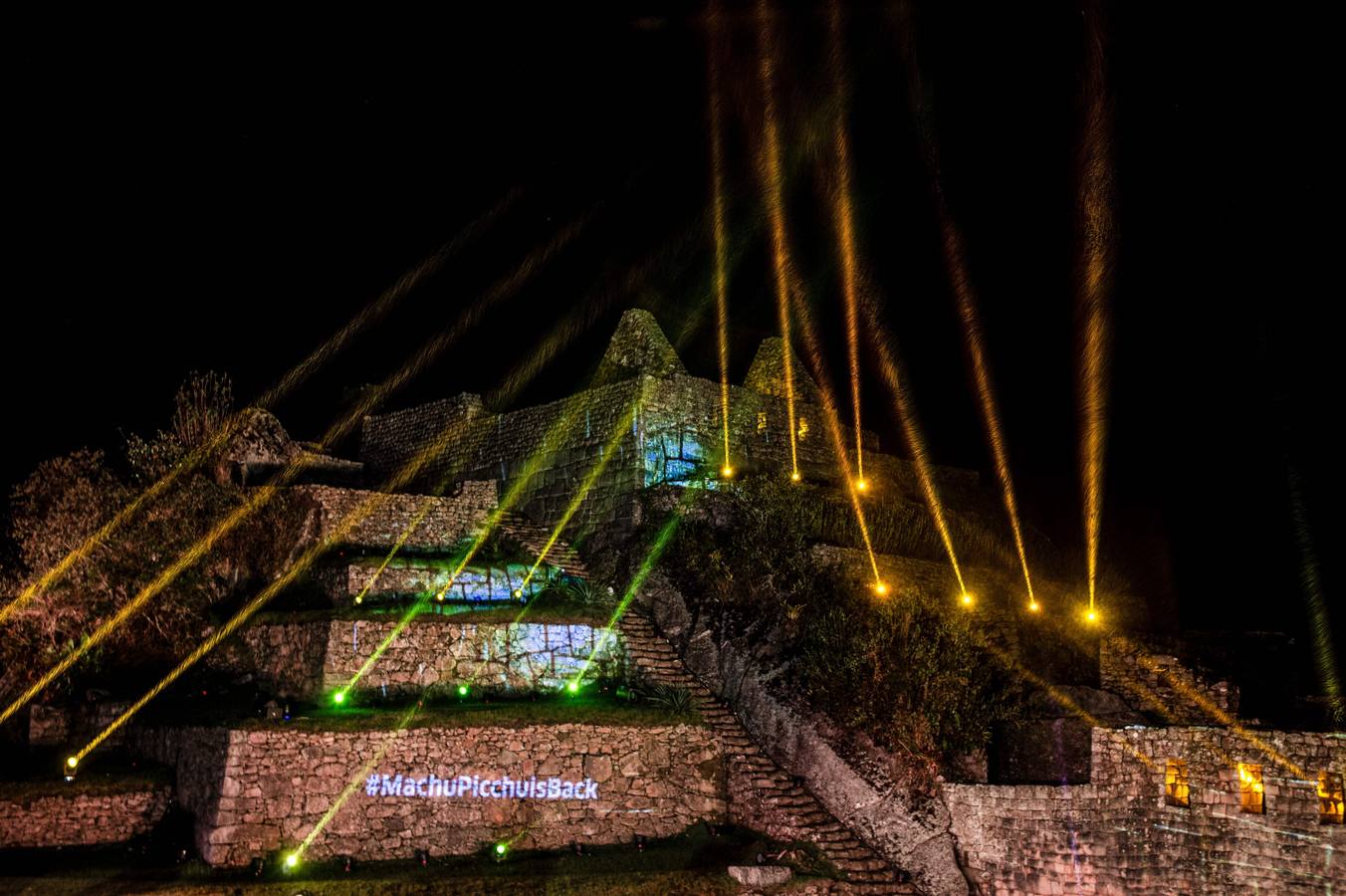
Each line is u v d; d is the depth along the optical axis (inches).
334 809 849.5
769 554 1108.5
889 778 908.0
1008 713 961.5
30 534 1143.0
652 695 1034.1
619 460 1266.0
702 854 883.4
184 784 907.4
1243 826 746.2
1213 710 959.6
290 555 1189.1
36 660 1069.8
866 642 964.6
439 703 1007.0
